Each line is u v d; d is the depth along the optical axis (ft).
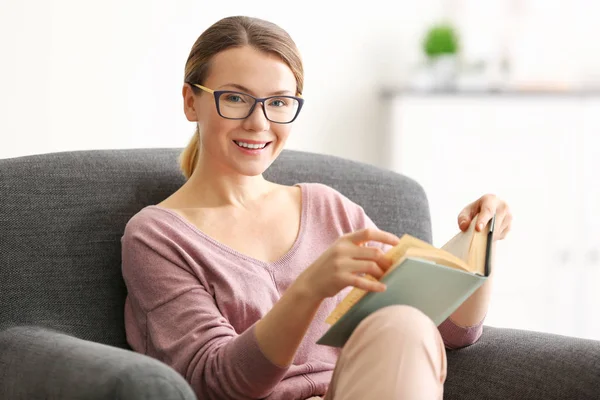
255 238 7.76
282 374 6.59
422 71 16.19
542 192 15.78
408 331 5.68
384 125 16.42
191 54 7.80
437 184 15.78
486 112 15.61
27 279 7.52
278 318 6.36
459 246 7.00
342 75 15.89
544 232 15.80
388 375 5.55
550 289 15.87
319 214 8.13
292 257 7.77
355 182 9.03
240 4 14.51
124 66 13.34
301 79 7.84
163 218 7.59
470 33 16.71
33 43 12.48
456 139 15.65
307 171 8.93
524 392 7.25
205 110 7.65
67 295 7.65
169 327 7.16
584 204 15.87
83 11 12.89
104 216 7.95
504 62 16.63
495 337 7.73
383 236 6.09
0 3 12.18
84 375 5.90
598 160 15.85
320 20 15.52
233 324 7.38
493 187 15.70
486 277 6.29
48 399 6.10
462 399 7.54
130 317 7.73
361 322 5.91
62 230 7.75
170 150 8.66
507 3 16.72
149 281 7.32
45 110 12.66
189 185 7.89
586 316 15.96
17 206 7.64
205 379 6.77
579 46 17.13
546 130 15.70
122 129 13.39
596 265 15.97
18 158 7.98
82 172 8.02
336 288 6.07
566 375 7.13
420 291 6.03
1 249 7.49
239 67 7.52
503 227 7.41
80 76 12.94
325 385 7.43
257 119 7.50
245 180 7.85
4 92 12.30
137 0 13.39
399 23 16.44
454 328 7.62
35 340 6.72
